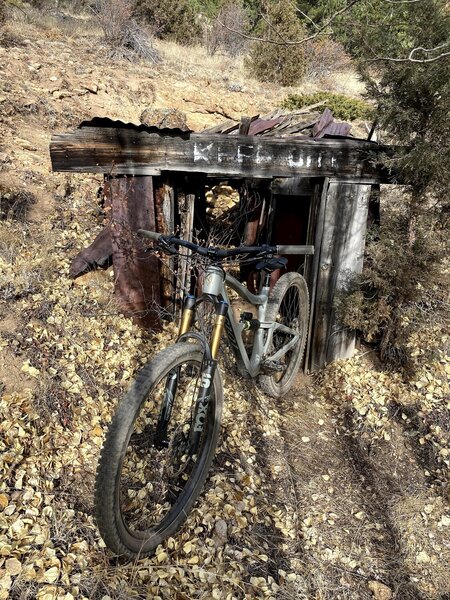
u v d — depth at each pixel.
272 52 11.22
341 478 3.05
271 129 3.97
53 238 4.06
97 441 2.70
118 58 9.76
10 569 1.92
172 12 12.54
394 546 2.68
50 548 2.06
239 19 12.70
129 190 3.45
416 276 3.33
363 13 3.21
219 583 2.18
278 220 4.45
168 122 5.80
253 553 2.41
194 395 2.32
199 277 3.82
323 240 3.63
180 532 2.38
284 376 3.62
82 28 11.14
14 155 5.02
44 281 3.59
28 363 2.90
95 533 2.21
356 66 3.25
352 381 3.71
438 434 3.34
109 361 3.24
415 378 3.63
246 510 2.62
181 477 2.53
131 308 3.69
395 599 2.40
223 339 3.34
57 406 2.75
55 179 4.83
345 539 2.66
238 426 3.15
